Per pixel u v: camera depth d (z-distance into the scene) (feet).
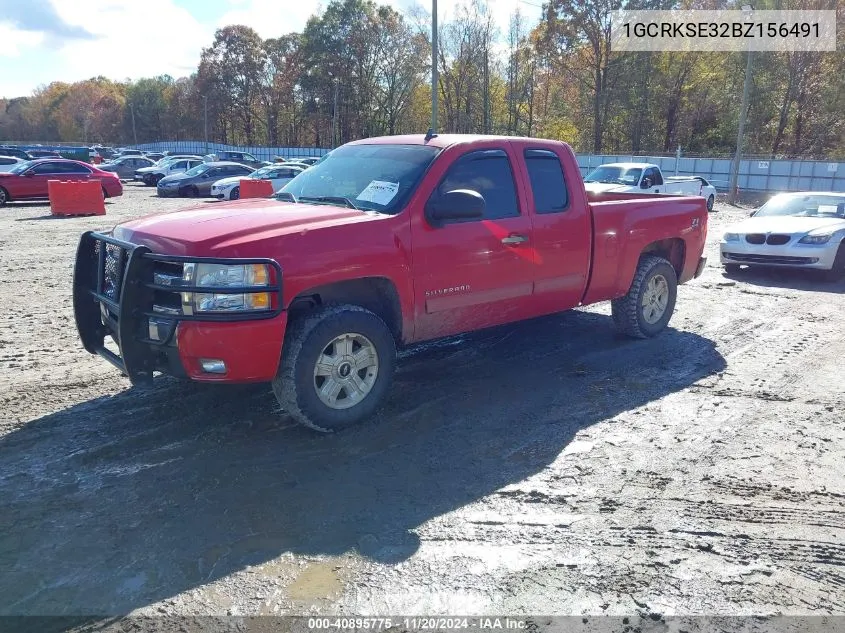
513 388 17.92
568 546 10.73
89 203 62.75
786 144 160.25
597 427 15.44
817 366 20.42
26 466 12.98
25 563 10.00
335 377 14.32
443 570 10.04
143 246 13.03
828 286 34.55
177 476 12.70
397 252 14.82
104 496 11.93
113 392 16.94
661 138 180.45
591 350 21.62
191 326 12.55
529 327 24.40
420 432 14.96
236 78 284.82
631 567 10.23
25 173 72.54
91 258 15.17
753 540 11.05
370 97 243.81
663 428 15.46
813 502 12.28
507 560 10.32
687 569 10.22
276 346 13.11
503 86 212.43
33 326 23.35
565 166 19.10
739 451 14.32
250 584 9.63
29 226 52.65
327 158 18.79
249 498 11.97
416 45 221.25
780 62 152.25
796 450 14.43
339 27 236.63
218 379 12.91
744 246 36.96
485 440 14.61
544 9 161.89
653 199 22.84
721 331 24.66
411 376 18.78
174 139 359.05
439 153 16.28
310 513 11.53
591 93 178.29
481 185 16.88
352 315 14.19
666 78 170.91
